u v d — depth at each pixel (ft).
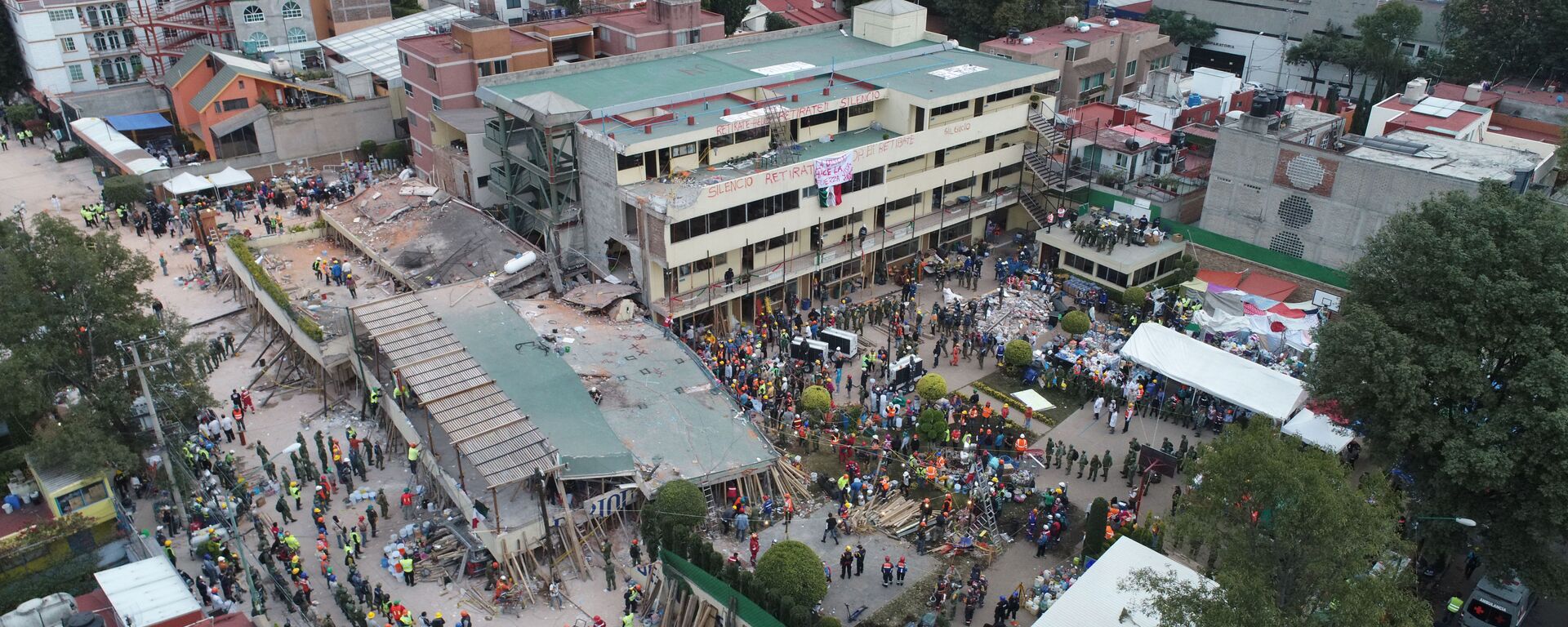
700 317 192.03
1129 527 131.03
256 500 145.69
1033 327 196.24
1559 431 108.68
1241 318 183.52
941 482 149.79
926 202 219.41
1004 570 134.82
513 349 158.92
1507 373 123.34
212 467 150.61
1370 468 150.92
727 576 117.91
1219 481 104.42
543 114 180.65
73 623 90.48
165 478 144.66
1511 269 118.11
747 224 186.39
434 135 231.71
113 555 137.39
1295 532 95.50
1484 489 118.83
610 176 181.47
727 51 243.19
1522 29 278.46
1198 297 196.34
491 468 126.62
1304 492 94.43
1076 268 211.00
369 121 275.39
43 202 254.88
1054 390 177.06
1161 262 208.23
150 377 143.95
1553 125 240.94
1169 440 160.35
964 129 215.31
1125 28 298.76
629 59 230.48
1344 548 92.63
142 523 141.90
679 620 121.90
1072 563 135.33
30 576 130.41
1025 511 145.69
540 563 133.08
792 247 200.54
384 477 152.05
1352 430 142.10
